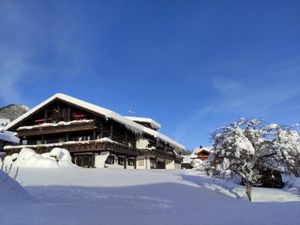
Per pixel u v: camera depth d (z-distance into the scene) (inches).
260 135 774.5
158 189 660.1
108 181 715.4
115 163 1366.9
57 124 1332.4
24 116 1440.7
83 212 299.6
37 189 505.4
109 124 1363.2
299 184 1032.2
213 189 832.3
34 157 1100.5
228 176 804.6
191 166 2171.5
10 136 2023.9
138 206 448.5
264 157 782.5
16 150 1366.9
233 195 802.2
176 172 1242.6
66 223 243.3
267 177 1043.3
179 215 281.7
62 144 1285.7
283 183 1095.6
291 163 731.4
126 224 242.2
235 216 232.7
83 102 1290.6
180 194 636.1
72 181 661.9
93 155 1249.4
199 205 518.3
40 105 1405.0
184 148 1988.2
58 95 1359.5
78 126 1284.4
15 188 333.1
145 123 1755.7
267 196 826.2
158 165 1720.0
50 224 237.0
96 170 1005.8
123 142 1455.5
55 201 414.9
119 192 568.7
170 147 1865.2
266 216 216.4
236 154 737.6
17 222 239.8
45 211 280.1
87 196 486.6
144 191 614.2
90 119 1310.3
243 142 733.9
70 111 1375.5
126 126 1353.3
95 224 246.5
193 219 241.0
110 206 407.2
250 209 268.2
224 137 779.4
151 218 269.7
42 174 759.7
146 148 1550.2
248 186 762.2
